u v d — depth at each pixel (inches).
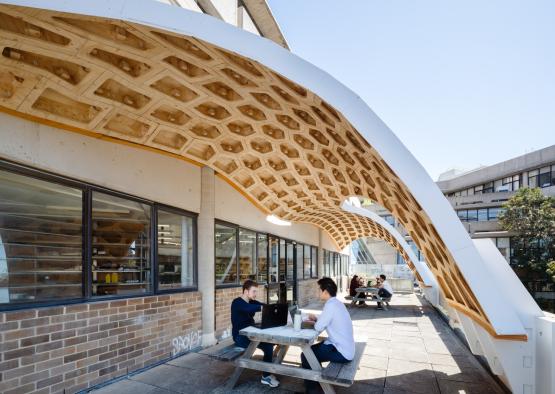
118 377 196.7
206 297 279.6
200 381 196.1
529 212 1483.8
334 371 162.2
